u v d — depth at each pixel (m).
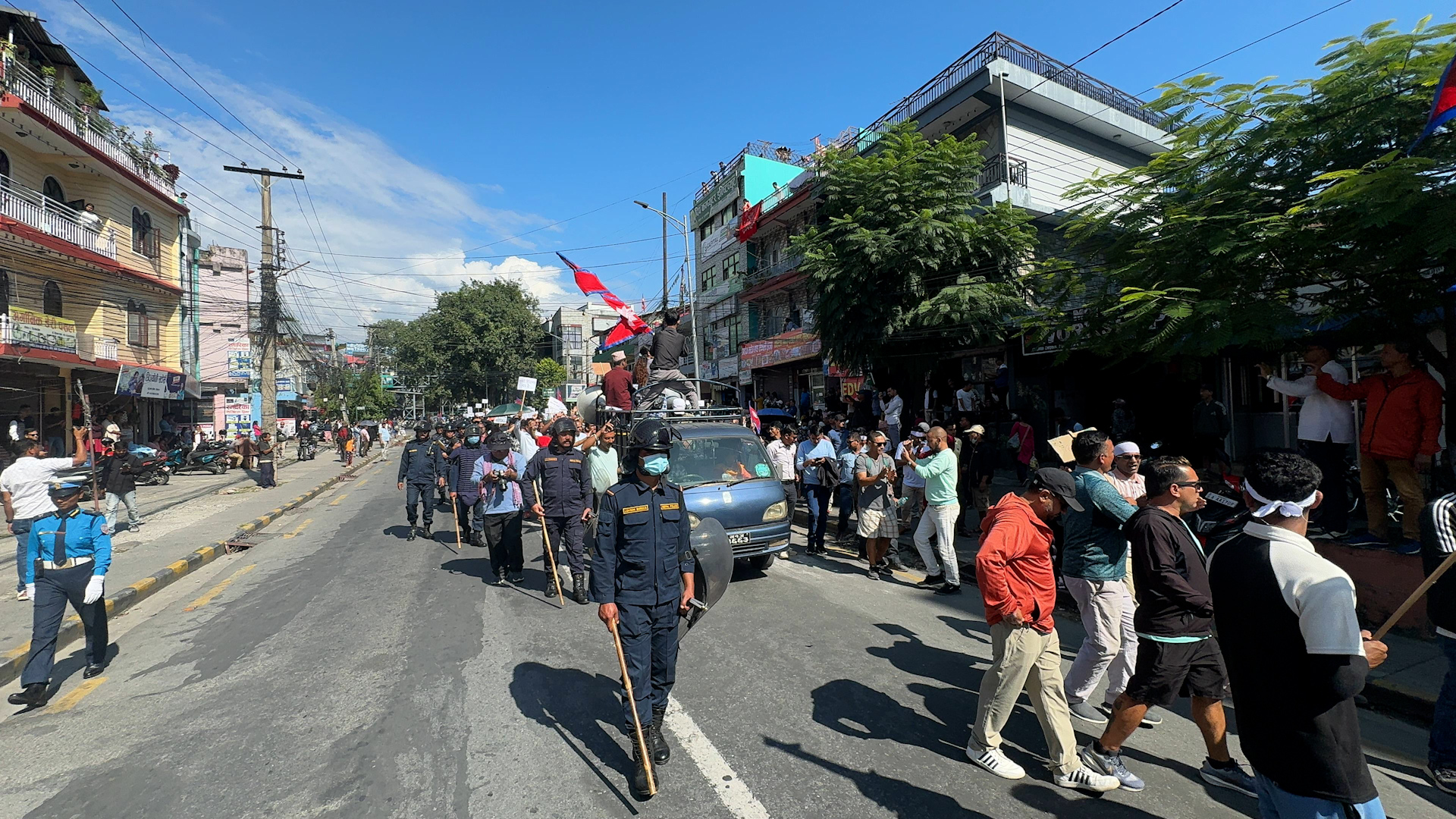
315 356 40.47
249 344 33.91
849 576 7.84
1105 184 7.94
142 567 8.66
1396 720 4.14
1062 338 8.94
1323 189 5.36
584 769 3.63
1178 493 3.37
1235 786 3.32
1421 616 5.06
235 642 5.99
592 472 8.51
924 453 9.89
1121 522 3.86
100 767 3.79
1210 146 7.02
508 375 47.88
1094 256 8.25
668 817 3.18
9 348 16.03
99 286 20.61
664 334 11.32
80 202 20.34
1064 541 4.14
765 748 3.81
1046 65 17.06
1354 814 2.09
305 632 6.15
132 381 20.81
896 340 13.05
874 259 12.66
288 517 13.95
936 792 3.35
